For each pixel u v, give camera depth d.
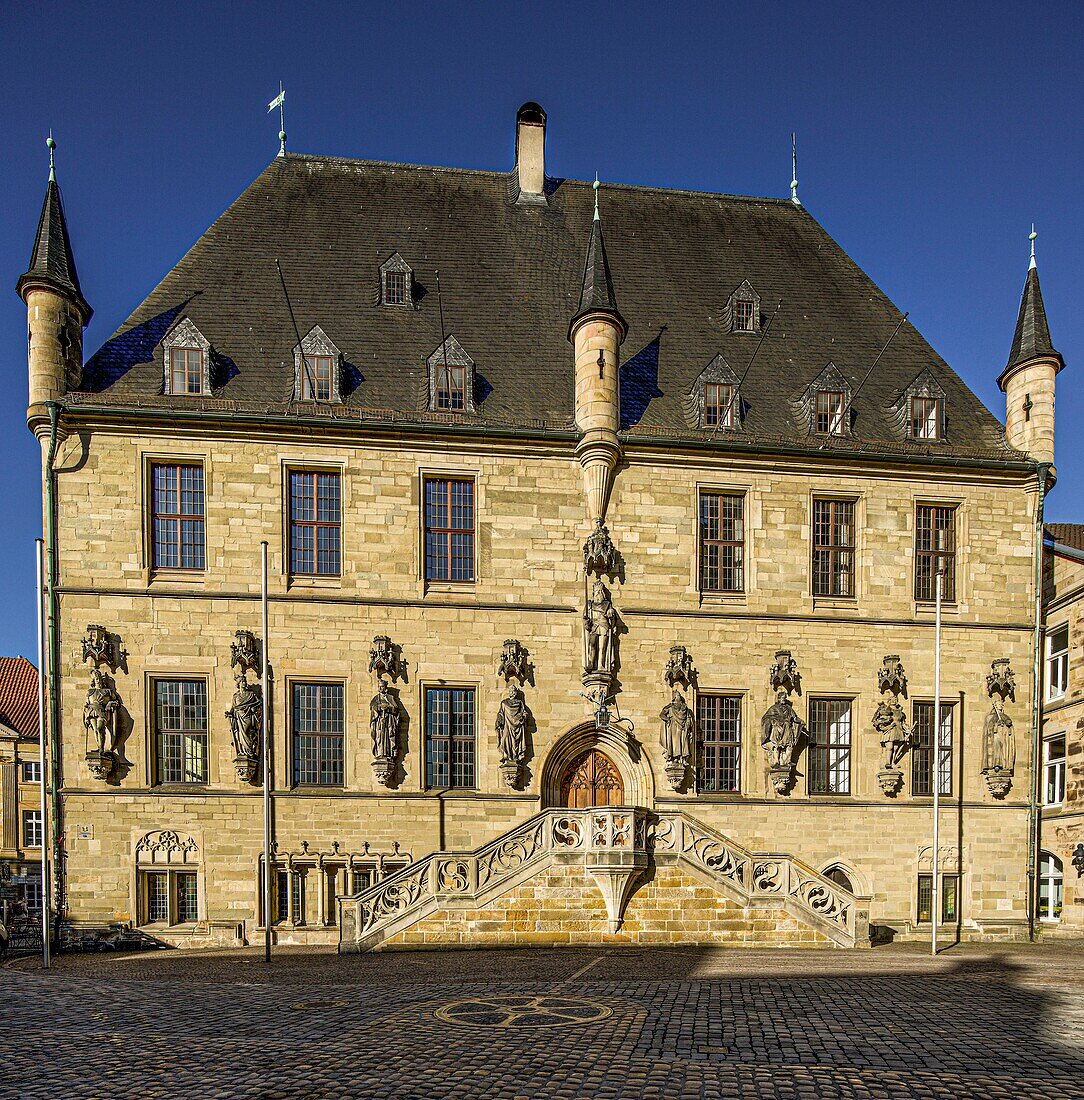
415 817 23.28
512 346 27.08
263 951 20.36
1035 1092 8.69
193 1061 9.78
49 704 21.11
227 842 22.53
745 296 29.33
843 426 26.41
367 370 25.48
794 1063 9.56
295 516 24.11
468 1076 9.09
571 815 19.80
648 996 13.07
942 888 25.06
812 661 25.41
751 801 24.45
